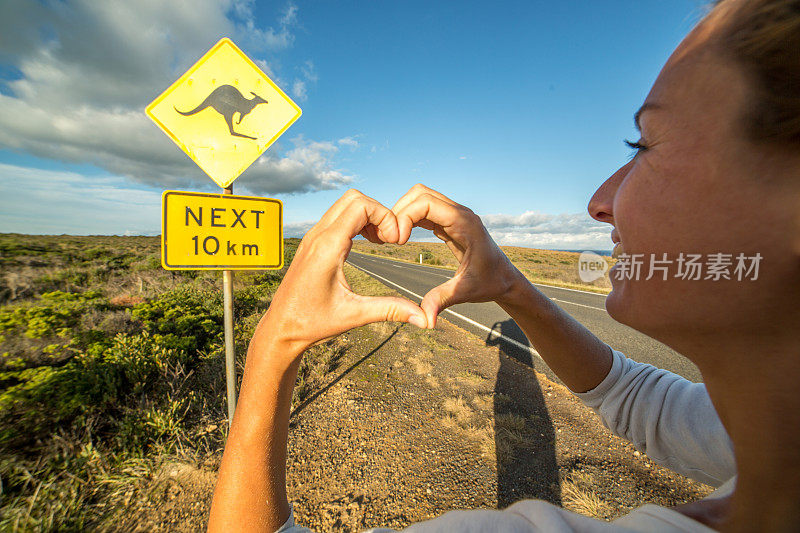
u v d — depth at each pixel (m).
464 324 6.57
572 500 2.17
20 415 2.54
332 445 2.67
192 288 8.09
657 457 0.77
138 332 4.65
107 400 2.85
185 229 1.95
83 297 7.19
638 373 0.85
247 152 2.17
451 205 0.56
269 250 2.20
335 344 5.00
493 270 0.58
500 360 4.57
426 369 4.16
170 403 2.83
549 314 0.72
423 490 2.24
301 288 0.43
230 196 2.06
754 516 0.25
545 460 2.52
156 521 1.94
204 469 2.32
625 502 2.14
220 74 2.07
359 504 2.13
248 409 0.45
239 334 5.02
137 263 13.95
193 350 4.23
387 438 2.77
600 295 10.64
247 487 0.45
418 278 14.99
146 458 2.35
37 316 4.96
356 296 0.44
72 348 3.90
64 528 1.81
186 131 2.04
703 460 0.66
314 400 3.37
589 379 0.84
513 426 2.92
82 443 2.36
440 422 3.00
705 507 0.31
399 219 0.53
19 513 1.78
